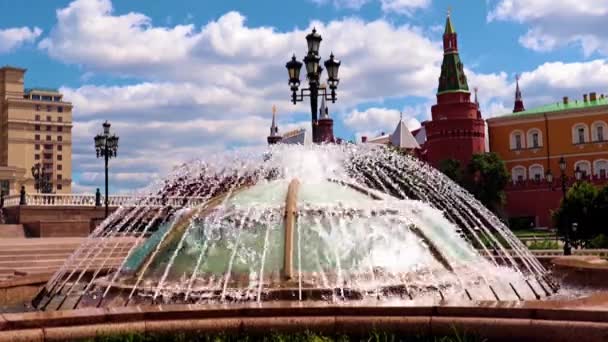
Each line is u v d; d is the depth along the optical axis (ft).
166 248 25.07
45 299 26.43
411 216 26.37
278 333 17.42
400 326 17.30
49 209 112.78
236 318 17.85
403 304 17.95
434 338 17.01
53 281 29.25
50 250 66.64
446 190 38.65
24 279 29.32
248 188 29.17
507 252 33.24
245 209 25.71
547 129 217.36
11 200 121.39
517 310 17.06
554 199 193.47
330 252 23.67
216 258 23.90
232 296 21.72
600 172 207.31
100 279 26.58
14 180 291.58
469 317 17.21
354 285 22.11
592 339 15.84
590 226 105.09
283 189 28.14
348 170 36.55
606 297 18.48
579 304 17.51
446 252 25.66
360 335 17.39
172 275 23.71
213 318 17.88
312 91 58.85
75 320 17.46
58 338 16.93
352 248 23.94
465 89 215.51
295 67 61.82
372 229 24.94
